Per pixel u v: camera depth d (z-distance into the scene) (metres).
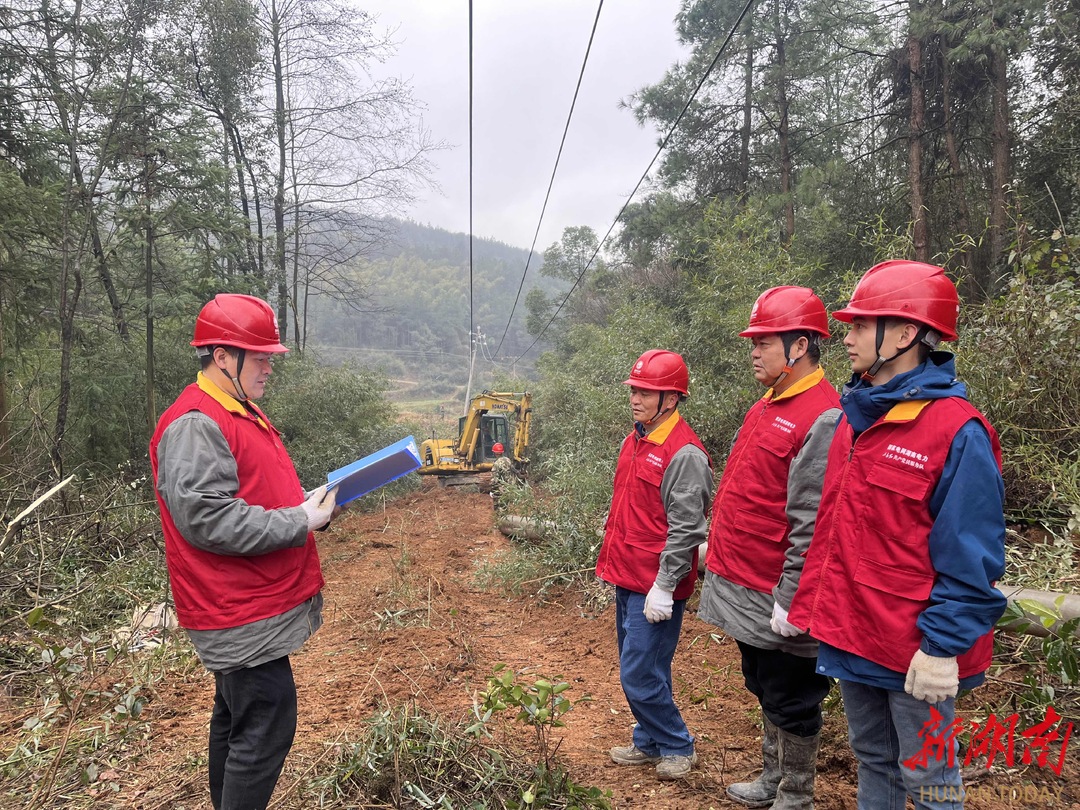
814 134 16.19
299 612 2.50
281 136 18.94
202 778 3.28
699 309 8.30
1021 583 3.86
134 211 11.00
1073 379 4.74
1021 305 4.98
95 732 3.73
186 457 2.31
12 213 10.02
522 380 25.20
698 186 18.61
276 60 19.20
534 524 7.78
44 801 3.07
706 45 17.73
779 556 2.71
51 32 11.12
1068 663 2.93
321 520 2.46
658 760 3.40
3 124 11.10
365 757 3.05
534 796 2.73
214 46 15.59
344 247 21.86
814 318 2.75
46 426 9.64
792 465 2.58
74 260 11.06
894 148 13.52
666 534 3.24
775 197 13.58
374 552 9.43
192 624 2.38
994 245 10.77
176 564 2.40
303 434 14.41
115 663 4.77
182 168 11.48
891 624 1.98
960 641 1.83
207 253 12.16
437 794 2.93
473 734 3.18
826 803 2.91
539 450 16.41
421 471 16.22
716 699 4.24
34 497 6.83
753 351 2.87
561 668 5.04
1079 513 3.90
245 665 2.36
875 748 2.14
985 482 1.87
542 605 6.80
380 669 4.87
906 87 13.15
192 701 4.30
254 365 2.52
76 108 10.99
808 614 2.23
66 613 5.52
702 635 5.19
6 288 10.48
